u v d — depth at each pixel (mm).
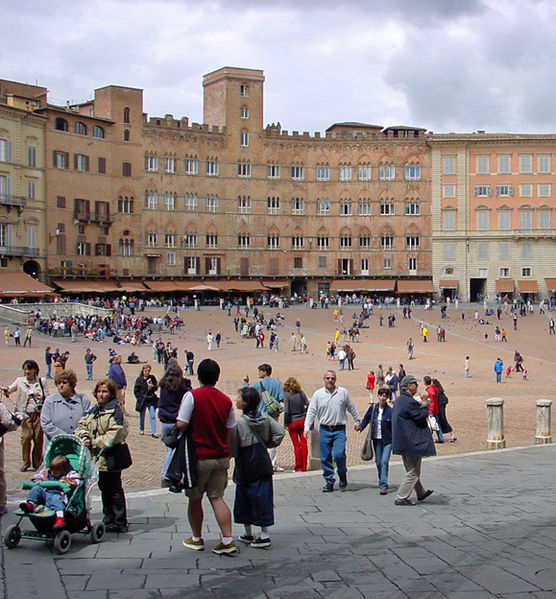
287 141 150625
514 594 11266
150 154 140500
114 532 15062
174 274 142500
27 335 80312
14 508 17000
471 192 152000
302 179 151625
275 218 150250
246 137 148375
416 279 152375
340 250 152375
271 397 22734
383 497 19453
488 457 26484
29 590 11266
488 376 64938
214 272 146125
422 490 18938
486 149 152000
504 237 151375
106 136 135750
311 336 95875
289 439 32938
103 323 96312
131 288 134625
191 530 15258
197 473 13344
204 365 13727
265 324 104562
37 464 22922
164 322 104938
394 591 11492
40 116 125562
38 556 13273
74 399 17047
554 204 151750
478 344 88500
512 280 151500
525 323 108625
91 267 133375
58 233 128875
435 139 150875
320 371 66875
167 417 16234
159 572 12359
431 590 11516
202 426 13414
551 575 12211
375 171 152375
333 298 143375
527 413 42969
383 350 83125
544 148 151750
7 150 120938
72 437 14719
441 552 13727
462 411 44031
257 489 14055
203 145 145125
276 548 14055
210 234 146000
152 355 76250
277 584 11812
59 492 13828
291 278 150875
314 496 19547
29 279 121062
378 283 151000
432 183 152375
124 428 14969
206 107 153250
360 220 152375
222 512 13523
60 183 129250
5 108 119375
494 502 18672
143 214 139875
